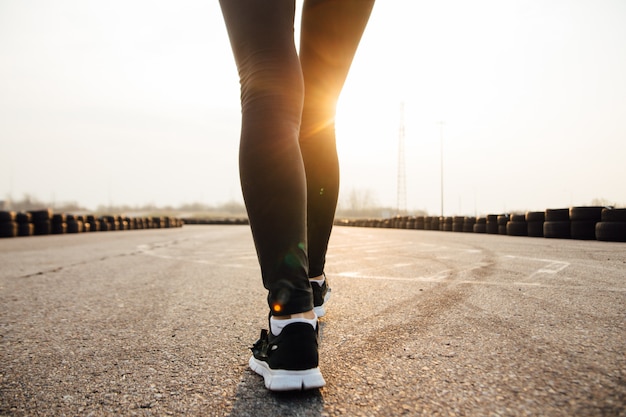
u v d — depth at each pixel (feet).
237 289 8.21
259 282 9.12
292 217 3.07
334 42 4.70
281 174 3.06
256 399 3.02
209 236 38.40
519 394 2.85
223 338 4.73
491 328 4.59
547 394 2.82
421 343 4.16
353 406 2.82
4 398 3.16
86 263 13.76
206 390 3.24
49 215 46.26
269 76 3.12
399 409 2.74
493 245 19.48
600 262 11.09
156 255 16.94
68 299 7.34
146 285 8.89
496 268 10.19
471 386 3.04
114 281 9.54
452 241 24.09
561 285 7.39
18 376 3.62
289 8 3.29
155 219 92.84
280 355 3.05
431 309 5.73
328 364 3.66
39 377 3.59
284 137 3.10
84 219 57.98
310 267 5.09
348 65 5.00
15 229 40.65
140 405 2.99
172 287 8.58
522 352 3.73
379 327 4.86
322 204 4.95
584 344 3.87
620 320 4.74
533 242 22.00
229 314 5.98
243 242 27.22
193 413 2.83
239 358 4.02
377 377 3.32
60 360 4.04
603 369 3.22
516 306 5.70
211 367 3.77
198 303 6.84
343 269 10.88
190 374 3.60
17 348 4.45
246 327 5.23
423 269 10.54
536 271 9.44
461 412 2.64
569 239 25.94
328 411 2.77
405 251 16.72
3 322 5.66
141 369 3.75
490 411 2.63
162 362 3.93
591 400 2.70
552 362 3.43
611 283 7.51
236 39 3.27
